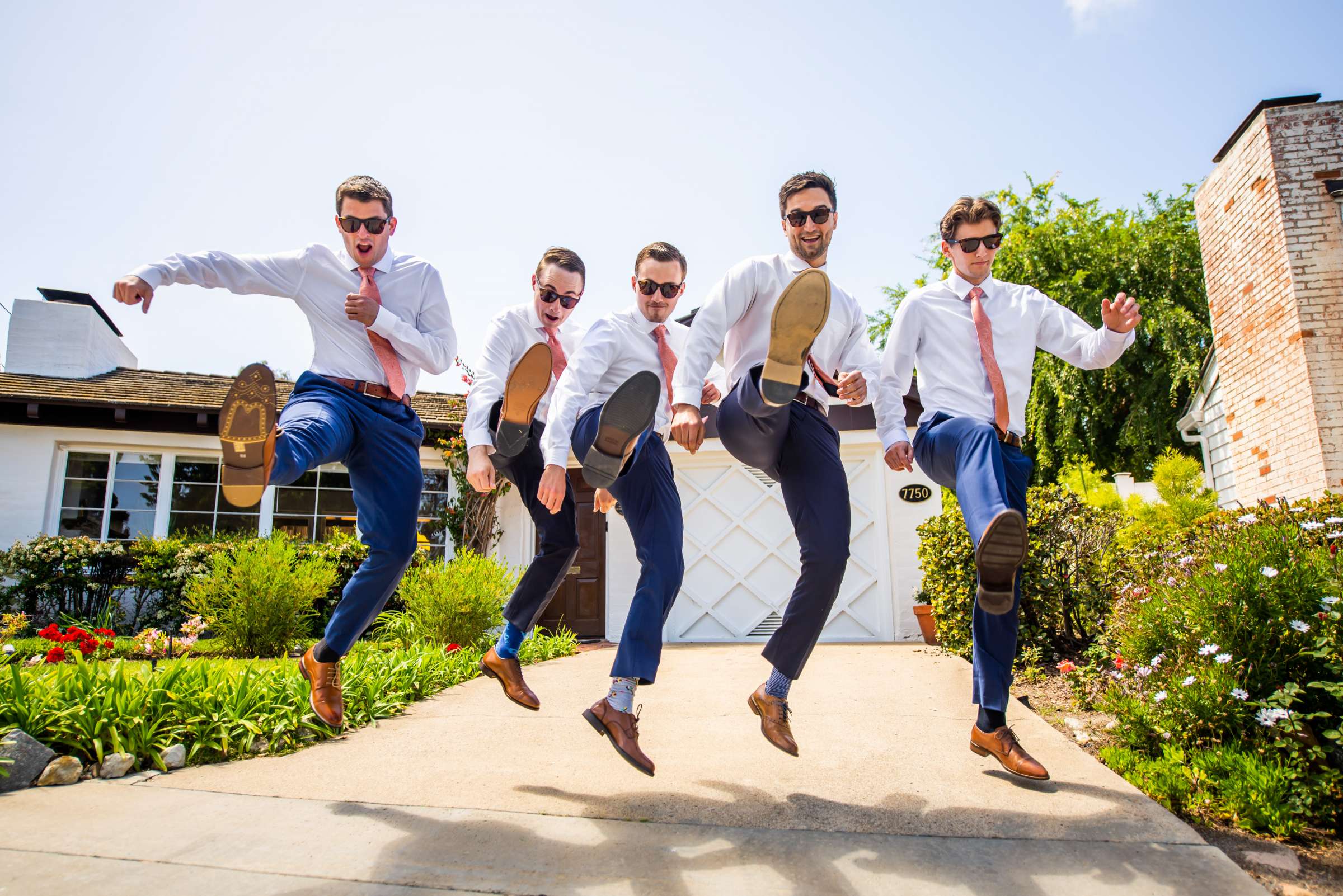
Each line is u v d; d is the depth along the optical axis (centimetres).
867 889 192
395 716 414
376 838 225
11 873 198
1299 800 248
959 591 620
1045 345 315
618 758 317
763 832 230
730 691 486
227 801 262
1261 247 778
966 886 193
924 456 298
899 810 248
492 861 208
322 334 283
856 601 925
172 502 1014
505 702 449
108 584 910
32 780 282
